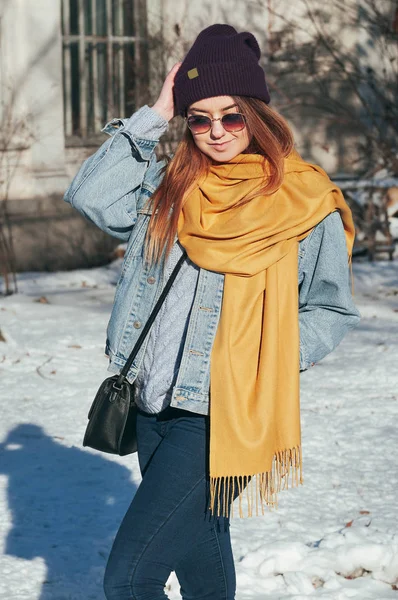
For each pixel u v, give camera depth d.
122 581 2.96
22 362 7.80
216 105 3.21
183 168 3.30
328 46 15.66
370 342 8.54
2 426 6.22
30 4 13.55
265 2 15.98
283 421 3.13
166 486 3.00
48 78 13.82
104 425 3.19
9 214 13.57
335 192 3.19
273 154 3.20
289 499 5.01
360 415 6.45
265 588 4.10
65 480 5.29
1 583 4.09
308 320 3.22
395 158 14.94
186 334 3.13
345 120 15.58
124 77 14.95
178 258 3.21
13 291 11.93
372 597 4.05
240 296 3.11
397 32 16.73
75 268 14.23
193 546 3.10
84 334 8.80
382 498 5.05
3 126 13.38
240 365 3.08
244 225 3.11
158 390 3.15
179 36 14.05
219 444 3.02
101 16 14.73
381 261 13.79
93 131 14.79
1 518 4.77
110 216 3.40
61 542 4.50
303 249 3.19
